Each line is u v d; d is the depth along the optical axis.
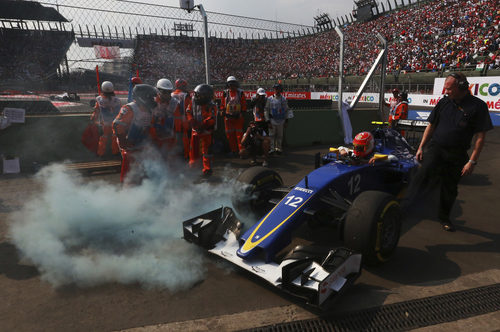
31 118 6.25
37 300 2.46
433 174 3.69
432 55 25.56
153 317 2.30
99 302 2.45
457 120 3.37
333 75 28.95
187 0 6.91
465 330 2.24
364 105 20.44
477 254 3.24
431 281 2.78
